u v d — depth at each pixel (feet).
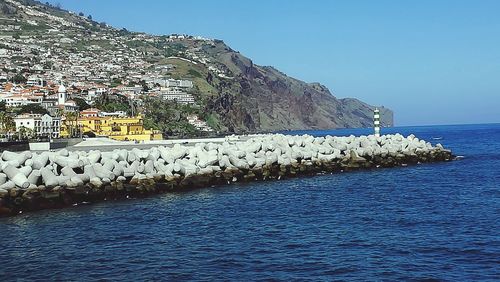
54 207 135.54
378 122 290.15
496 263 82.64
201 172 174.60
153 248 94.73
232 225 113.91
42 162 139.33
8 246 98.17
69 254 91.76
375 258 86.33
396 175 213.87
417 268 80.79
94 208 135.64
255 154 198.59
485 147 430.61
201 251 92.12
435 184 184.85
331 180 196.54
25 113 570.87
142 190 155.63
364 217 121.19
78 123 492.54
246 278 77.20
